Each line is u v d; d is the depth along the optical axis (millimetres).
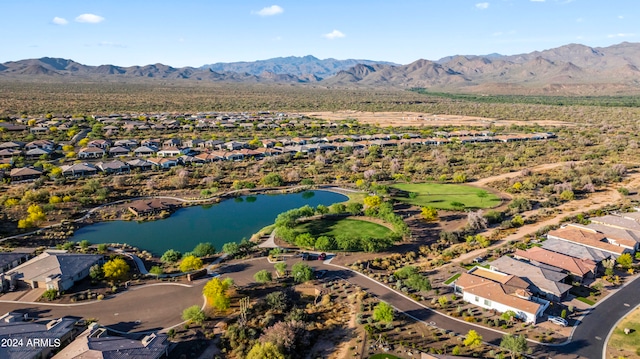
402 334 71250
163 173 184000
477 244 107000
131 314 77312
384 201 139750
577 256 96875
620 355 65750
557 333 71250
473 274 89562
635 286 86938
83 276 90375
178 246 111188
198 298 82750
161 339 66875
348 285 87438
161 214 134000
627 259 94750
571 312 77562
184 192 158750
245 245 105062
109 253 103250
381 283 88188
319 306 80062
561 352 66562
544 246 102938
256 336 70188
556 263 92938
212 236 118312
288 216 121062
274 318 75625
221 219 132000
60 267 88375
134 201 146000
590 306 79562
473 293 80312
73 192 150375
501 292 79000
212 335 71000
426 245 108688
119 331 72125
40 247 106438
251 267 96250
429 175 180125
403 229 111812
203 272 91812
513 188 156250
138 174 178125
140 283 88688
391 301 81500
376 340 69500
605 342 68938
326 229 118438
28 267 89500
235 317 76500
